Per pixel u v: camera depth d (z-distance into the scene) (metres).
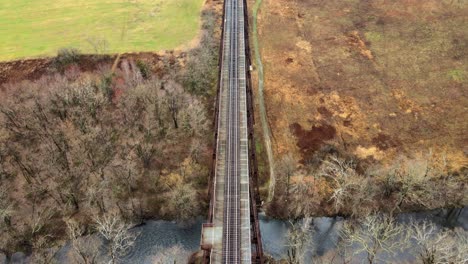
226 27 115.25
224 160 81.94
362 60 132.25
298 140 107.81
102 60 131.25
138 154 100.50
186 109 108.19
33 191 94.12
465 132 109.38
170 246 86.81
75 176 96.19
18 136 105.38
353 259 82.62
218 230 70.38
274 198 94.25
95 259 83.00
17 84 119.38
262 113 114.75
